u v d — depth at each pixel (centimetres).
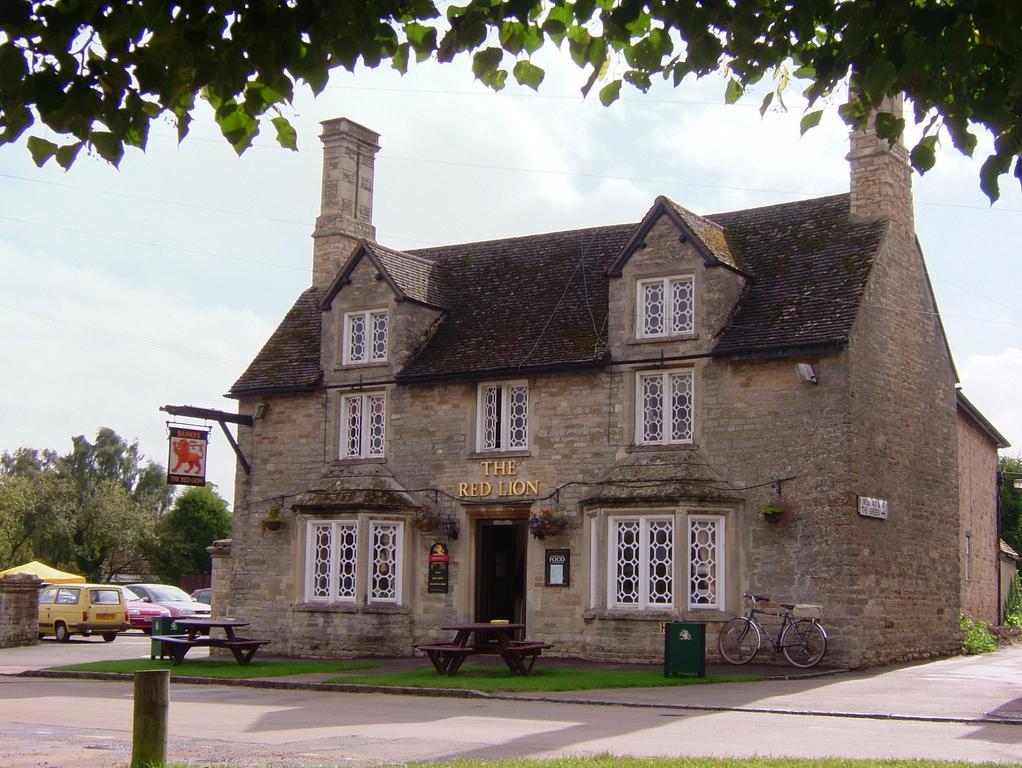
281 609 2767
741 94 802
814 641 2188
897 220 2492
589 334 2539
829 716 1571
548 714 1600
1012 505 4806
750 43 725
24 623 3250
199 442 2708
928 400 2559
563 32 738
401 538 2625
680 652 2027
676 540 2289
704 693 1823
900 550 2372
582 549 2433
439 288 2858
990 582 3250
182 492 7381
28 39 607
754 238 2575
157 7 611
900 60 680
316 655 2611
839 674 2102
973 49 690
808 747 1264
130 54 629
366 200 3145
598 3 743
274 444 2839
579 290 2673
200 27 625
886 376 2380
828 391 2250
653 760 1081
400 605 2605
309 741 1323
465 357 2636
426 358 2691
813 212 2556
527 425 2550
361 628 2575
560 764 1053
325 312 2812
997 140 720
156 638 2462
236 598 2834
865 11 677
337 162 3083
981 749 1249
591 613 2366
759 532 2280
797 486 2255
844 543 2198
